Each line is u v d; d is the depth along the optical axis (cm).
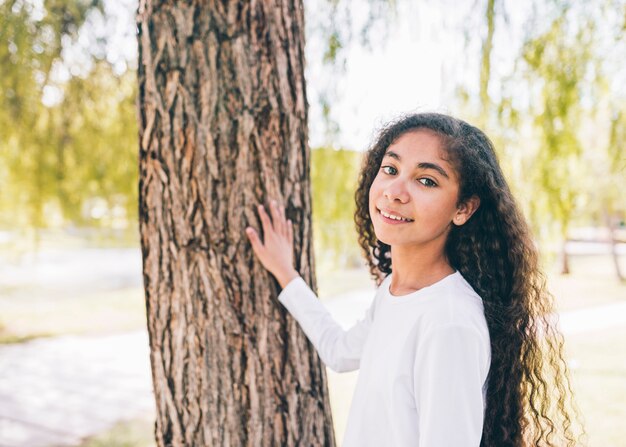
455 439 109
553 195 321
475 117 312
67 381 656
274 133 158
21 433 491
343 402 541
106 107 404
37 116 392
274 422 160
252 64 154
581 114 329
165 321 158
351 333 156
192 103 152
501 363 132
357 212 167
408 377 121
